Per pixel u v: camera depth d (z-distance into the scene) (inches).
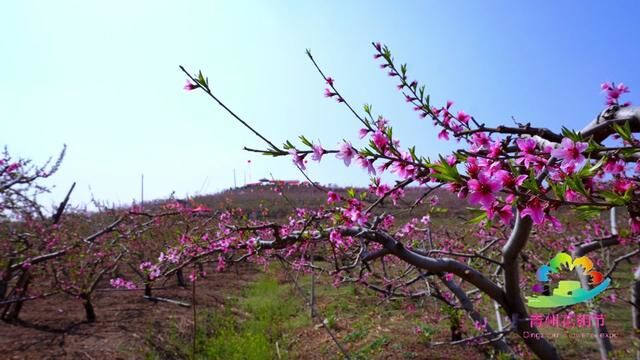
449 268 122.4
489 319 245.8
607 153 45.7
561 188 42.9
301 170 69.2
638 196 42.4
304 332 269.6
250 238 140.9
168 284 381.4
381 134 64.8
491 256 213.6
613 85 69.6
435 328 250.4
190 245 169.0
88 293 266.5
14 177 232.8
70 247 247.0
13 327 245.6
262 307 313.6
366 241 147.6
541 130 64.3
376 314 282.7
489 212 47.5
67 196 283.3
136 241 316.5
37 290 303.1
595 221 224.8
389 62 101.9
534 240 237.1
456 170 47.6
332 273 185.5
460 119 98.9
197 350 234.7
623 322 224.5
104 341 229.8
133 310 292.0
